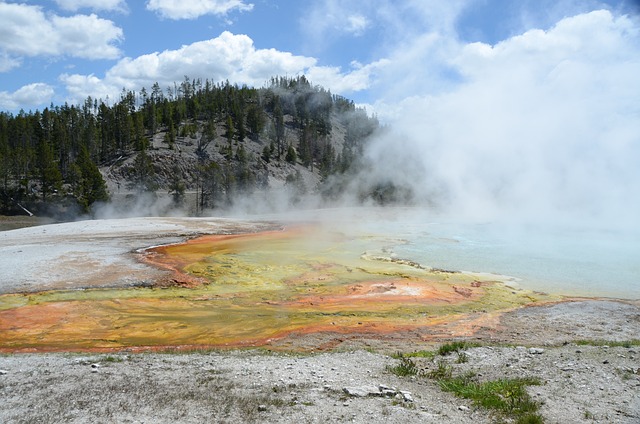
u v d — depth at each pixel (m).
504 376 11.60
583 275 28.36
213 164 95.62
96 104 122.25
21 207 75.62
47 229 45.09
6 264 27.30
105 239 39.62
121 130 107.94
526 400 9.55
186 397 9.85
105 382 10.96
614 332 17.27
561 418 8.64
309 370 12.20
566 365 12.13
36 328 18.09
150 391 10.25
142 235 42.81
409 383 11.22
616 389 10.16
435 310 21.02
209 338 17.23
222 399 9.72
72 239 38.94
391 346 15.90
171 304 21.59
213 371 11.99
